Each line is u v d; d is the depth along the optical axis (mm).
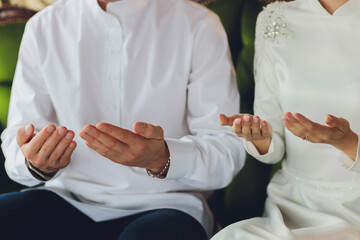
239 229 1227
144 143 1188
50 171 1354
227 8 1781
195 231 1313
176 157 1312
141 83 1467
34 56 1516
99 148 1189
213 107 1465
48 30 1515
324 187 1307
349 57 1288
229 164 1401
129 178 1422
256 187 1687
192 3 1549
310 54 1330
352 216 1246
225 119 1199
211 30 1517
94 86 1467
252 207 1693
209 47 1497
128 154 1202
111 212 1412
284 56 1361
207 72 1483
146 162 1262
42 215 1385
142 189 1435
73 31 1497
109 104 1457
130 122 1462
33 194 1431
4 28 1886
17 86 1521
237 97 1514
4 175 1755
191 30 1499
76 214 1429
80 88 1457
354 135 1153
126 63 1452
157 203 1423
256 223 1283
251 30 1741
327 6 1339
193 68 1500
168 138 1384
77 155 1438
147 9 1499
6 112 1836
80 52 1468
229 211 1708
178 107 1480
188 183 1400
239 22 1791
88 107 1461
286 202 1337
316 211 1281
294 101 1343
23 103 1488
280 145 1394
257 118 1183
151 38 1482
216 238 1213
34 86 1509
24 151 1271
